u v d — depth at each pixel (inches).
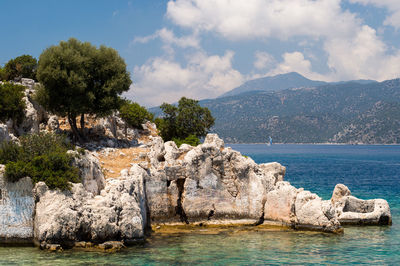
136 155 1929.1
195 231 1536.7
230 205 1699.1
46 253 1177.4
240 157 1726.1
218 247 1310.3
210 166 1702.8
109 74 2082.9
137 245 1305.4
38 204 1248.2
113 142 2074.3
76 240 1236.5
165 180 1627.7
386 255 1249.4
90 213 1240.2
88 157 1480.1
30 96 1982.0
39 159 1307.8
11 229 1244.5
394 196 2479.1
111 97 2028.8
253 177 1702.8
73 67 1956.2
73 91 1939.0
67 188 1263.5
